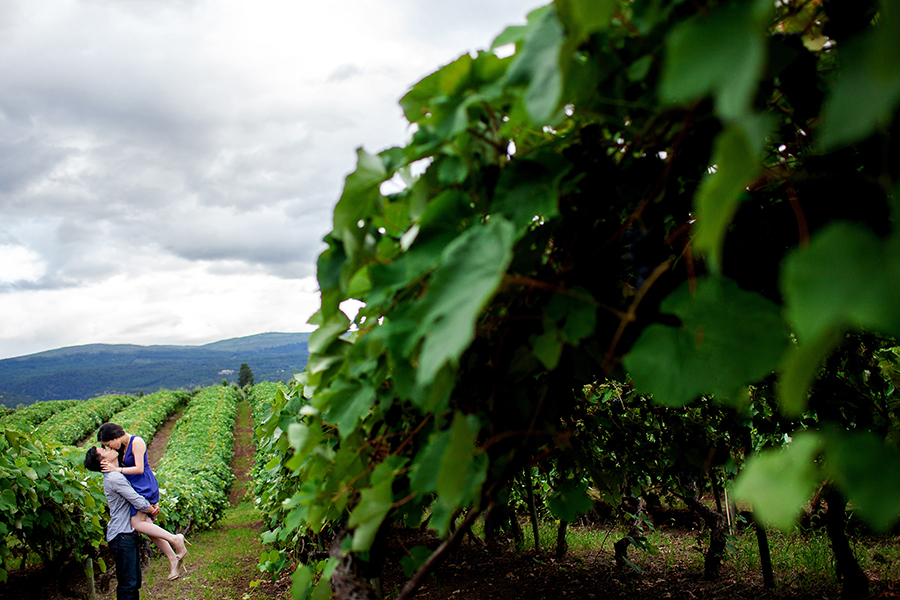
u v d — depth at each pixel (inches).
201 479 444.1
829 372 93.7
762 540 141.6
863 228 15.0
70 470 203.3
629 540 158.7
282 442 87.1
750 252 49.8
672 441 102.6
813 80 35.3
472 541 189.9
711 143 35.4
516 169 32.6
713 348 30.3
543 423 47.4
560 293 35.3
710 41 17.1
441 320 25.1
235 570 258.7
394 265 35.1
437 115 32.9
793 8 34.6
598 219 41.2
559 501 59.9
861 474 17.1
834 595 131.3
